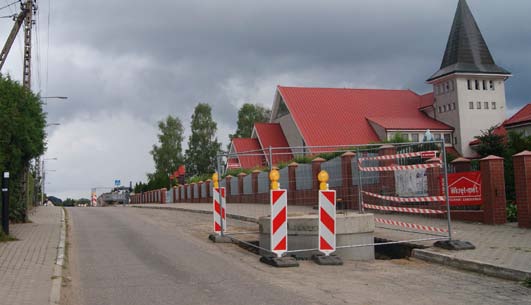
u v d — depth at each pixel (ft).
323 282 29.58
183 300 24.94
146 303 24.44
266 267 34.58
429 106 170.91
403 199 44.24
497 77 165.99
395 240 43.65
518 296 25.95
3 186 49.16
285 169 52.70
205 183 139.44
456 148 162.20
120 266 34.78
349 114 162.30
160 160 263.90
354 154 48.78
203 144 259.80
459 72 161.38
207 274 31.86
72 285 28.84
